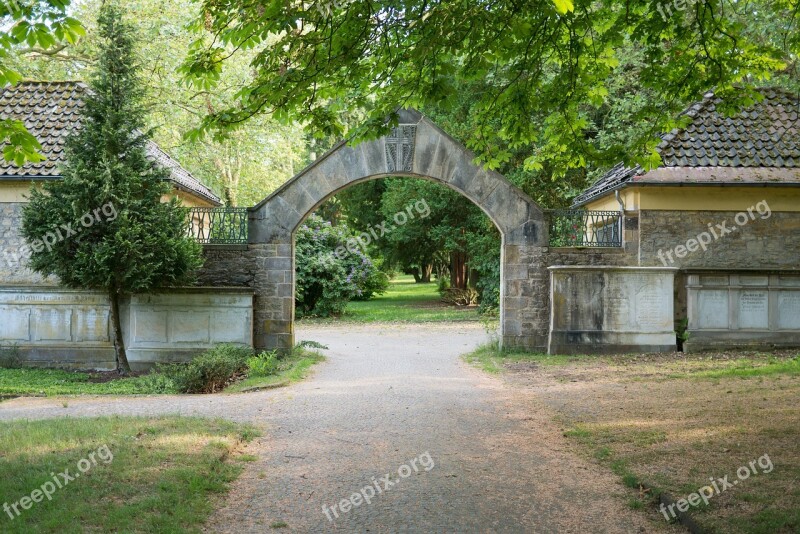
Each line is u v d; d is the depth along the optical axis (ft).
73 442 23.57
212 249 49.80
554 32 26.11
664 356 47.34
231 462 22.80
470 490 20.08
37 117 53.98
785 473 18.97
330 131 28.32
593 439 25.03
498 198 50.26
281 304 49.90
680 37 27.76
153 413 30.78
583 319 49.19
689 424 25.82
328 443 25.70
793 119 53.98
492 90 29.48
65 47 79.15
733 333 48.78
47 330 48.73
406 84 25.73
